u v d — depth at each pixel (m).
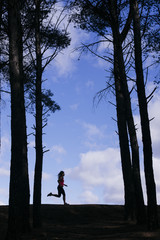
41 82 13.56
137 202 11.49
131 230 10.05
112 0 11.83
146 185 9.45
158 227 9.24
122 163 14.20
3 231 10.69
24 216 10.95
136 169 11.77
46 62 13.47
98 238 8.88
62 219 14.09
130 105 12.20
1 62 14.05
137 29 10.43
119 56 12.01
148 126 9.66
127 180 13.89
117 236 8.78
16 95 9.77
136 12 10.54
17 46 10.20
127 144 14.31
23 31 12.46
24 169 11.45
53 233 10.60
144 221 11.27
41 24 13.96
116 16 11.98
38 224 12.29
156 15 12.17
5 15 12.70
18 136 9.49
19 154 9.40
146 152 9.55
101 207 15.88
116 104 14.76
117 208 15.66
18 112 9.69
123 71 12.07
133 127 12.11
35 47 13.66
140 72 10.05
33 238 9.55
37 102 13.34
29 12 13.26
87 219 13.98
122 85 12.20
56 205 16.41
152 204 9.33
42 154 13.12
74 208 15.65
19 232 9.09
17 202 9.13
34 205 12.51
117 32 11.90
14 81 9.86
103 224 12.70
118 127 14.56
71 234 10.23
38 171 12.85
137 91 9.99
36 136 13.12
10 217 9.06
